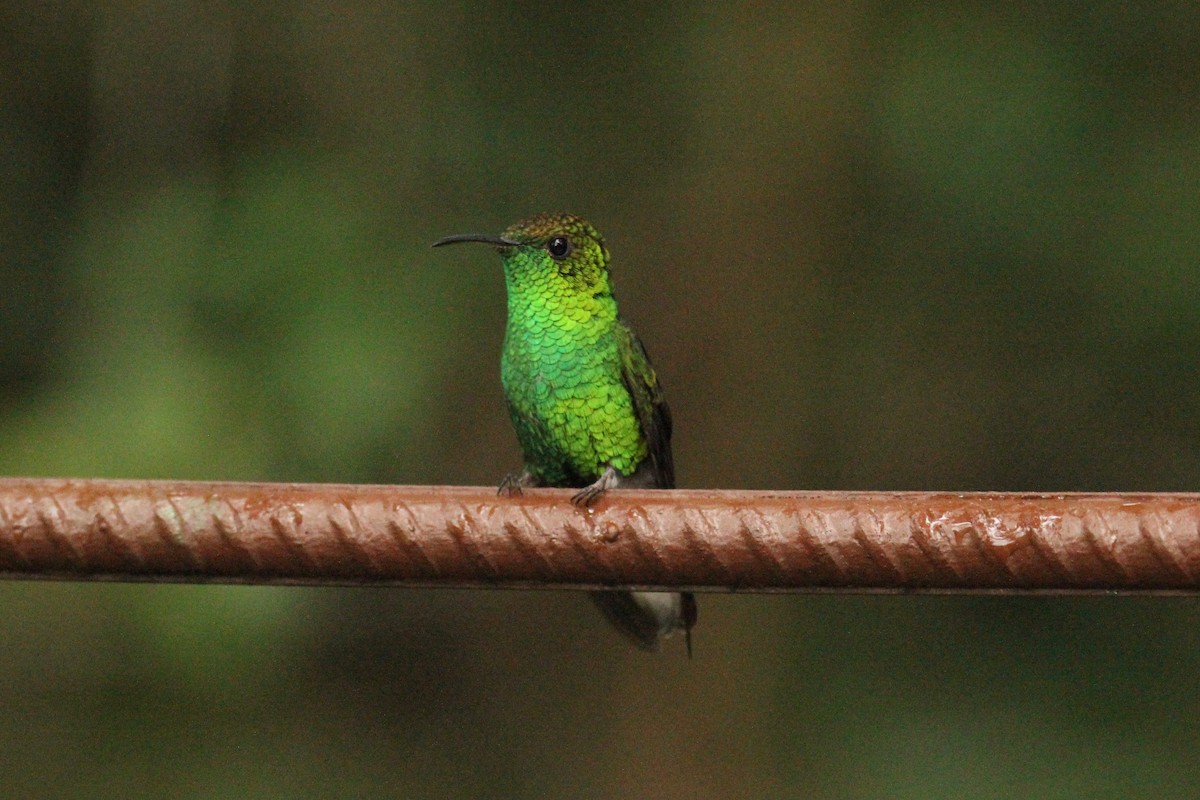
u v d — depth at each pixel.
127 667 11.91
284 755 13.27
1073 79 12.75
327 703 13.93
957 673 13.44
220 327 11.33
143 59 13.34
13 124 13.64
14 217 13.50
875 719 13.12
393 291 11.74
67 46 13.75
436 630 14.44
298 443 10.69
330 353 11.01
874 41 13.12
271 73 13.59
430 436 12.19
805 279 13.10
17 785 12.45
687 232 13.16
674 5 13.70
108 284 11.55
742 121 13.20
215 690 11.09
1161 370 13.37
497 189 13.26
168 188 12.38
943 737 12.95
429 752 13.93
